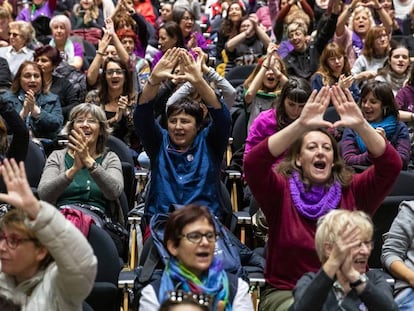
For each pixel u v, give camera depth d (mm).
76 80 9703
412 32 12734
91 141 6910
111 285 5848
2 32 11227
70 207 6551
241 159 8078
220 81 7699
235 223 6504
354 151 7582
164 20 12016
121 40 10742
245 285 5320
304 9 12055
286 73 8844
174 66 6238
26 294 4812
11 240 4766
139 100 6297
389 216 6652
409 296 5691
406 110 9055
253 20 11414
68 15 12992
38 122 8664
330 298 5055
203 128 6551
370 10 12516
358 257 5047
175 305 4031
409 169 8180
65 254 4555
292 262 5660
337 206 5699
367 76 9773
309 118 5477
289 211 5676
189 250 5121
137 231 6742
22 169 4531
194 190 6328
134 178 7574
